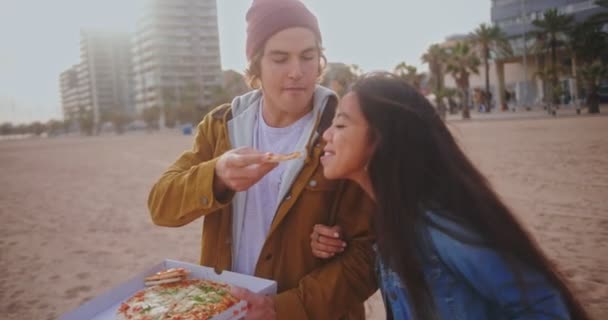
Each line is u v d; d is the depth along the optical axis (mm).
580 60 39156
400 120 1405
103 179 16141
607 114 29500
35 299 5441
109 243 7711
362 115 1455
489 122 31641
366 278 1792
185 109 93625
